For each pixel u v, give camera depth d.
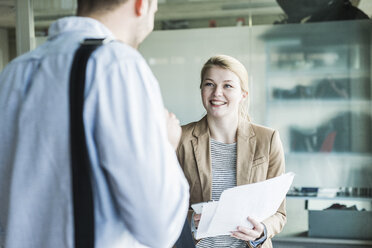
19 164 0.74
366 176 2.94
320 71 2.93
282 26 2.95
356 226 2.97
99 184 0.73
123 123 0.70
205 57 3.01
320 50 2.92
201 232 1.37
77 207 0.72
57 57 0.76
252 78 2.99
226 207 1.31
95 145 0.72
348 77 2.91
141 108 0.72
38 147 0.73
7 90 0.80
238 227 1.40
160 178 0.71
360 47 2.88
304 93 2.96
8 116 0.79
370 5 2.87
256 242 1.50
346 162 2.95
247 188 1.31
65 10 2.93
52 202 0.74
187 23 3.02
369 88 2.89
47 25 2.95
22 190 0.74
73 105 0.71
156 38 3.05
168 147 0.75
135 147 0.69
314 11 2.91
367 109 2.90
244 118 1.77
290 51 2.95
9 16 2.97
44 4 2.95
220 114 1.63
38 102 0.74
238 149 1.65
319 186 2.99
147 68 0.77
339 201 2.98
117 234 0.76
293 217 3.05
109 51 0.74
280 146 1.69
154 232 0.74
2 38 2.98
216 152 1.68
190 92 3.04
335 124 2.94
